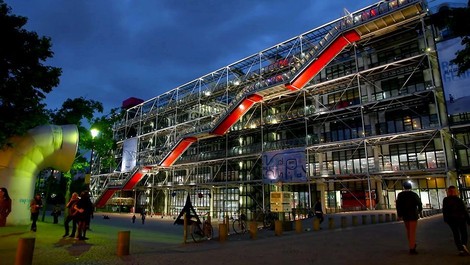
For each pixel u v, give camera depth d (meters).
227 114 38.66
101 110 24.00
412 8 27.92
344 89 37.19
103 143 25.45
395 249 9.20
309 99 40.56
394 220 22.56
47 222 22.92
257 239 14.47
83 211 13.16
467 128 29.08
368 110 34.28
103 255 9.44
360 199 34.66
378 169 32.53
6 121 13.03
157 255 9.52
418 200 8.35
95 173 65.62
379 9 29.38
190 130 44.28
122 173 61.41
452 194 8.05
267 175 38.19
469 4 9.58
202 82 51.59
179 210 55.09
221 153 48.56
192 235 14.84
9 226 16.12
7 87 12.81
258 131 44.88
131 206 63.34
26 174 17.47
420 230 14.56
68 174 23.75
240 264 7.84
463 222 7.75
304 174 34.94
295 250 9.89
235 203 46.41
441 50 29.28
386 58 34.53
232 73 47.22
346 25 30.66
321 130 38.50
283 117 40.47
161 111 57.94
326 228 18.94
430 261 7.08
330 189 37.28
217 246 12.13
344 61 37.44
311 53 32.22
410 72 32.66
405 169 31.17
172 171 56.91
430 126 29.52
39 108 14.37
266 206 41.44
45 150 18.11
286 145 40.28
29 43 13.49
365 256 8.26
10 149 16.56
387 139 32.56
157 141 61.50
